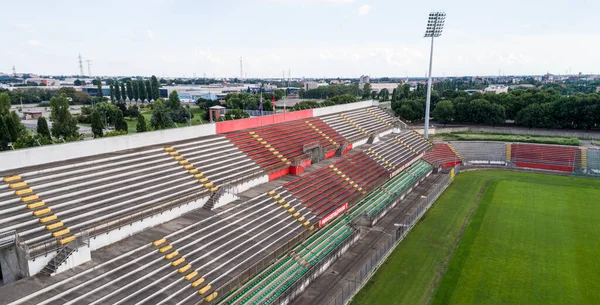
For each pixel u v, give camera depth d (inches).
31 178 1254.9
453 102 4904.0
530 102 4473.4
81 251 1093.8
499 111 4375.0
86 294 986.1
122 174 1465.3
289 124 2694.4
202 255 1273.4
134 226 1293.1
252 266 1262.3
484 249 1743.4
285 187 1936.5
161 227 1373.0
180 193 1517.0
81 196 1279.5
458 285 1438.2
